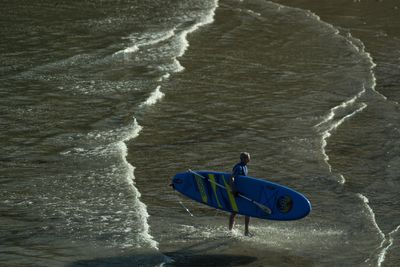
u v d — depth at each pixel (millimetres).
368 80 95438
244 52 107312
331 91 90188
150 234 50469
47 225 50969
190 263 46375
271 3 150000
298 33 122438
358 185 61812
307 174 63719
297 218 48812
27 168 61719
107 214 53312
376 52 112062
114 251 47438
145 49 105438
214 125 75875
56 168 62000
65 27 116250
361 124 78188
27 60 97312
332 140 72938
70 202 55125
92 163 63406
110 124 74438
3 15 121812
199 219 53656
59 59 98438
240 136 72938
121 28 117312
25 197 55688
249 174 63156
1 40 106312
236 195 50375
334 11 145000
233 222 51562
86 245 48156
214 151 68438
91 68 95000
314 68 100625
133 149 67812
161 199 57094
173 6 137125
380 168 66000
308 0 155750
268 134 73938
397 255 49188
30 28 114562
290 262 47344
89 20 122000
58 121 74500
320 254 48812
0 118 74438
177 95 85438
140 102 81812
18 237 48875
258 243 50031
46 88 85688
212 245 49250
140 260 46312
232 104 83188
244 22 128250
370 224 54062
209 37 115188
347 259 48250
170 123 75750
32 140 68625
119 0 139250
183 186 52406
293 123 77688
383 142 72938
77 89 85812
